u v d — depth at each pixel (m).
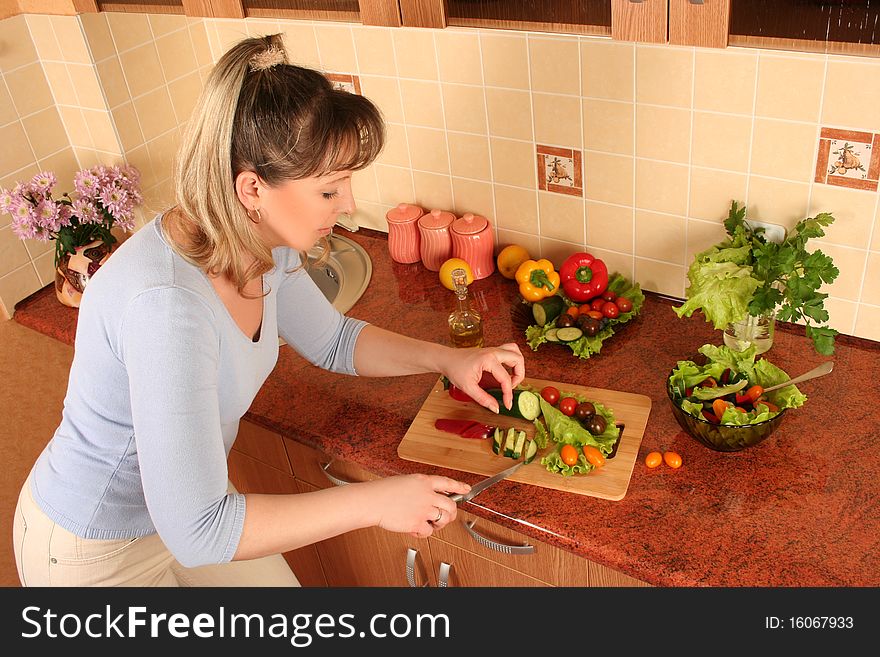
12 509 2.15
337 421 1.60
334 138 1.07
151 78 2.10
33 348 2.13
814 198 1.51
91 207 2.00
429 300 1.91
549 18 1.40
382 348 1.57
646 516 1.31
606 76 1.60
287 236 1.18
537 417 1.49
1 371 2.12
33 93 2.06
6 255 2.09
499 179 1.88
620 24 1.31
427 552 1.61
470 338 1.71
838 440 1.40
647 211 1.71
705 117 1.54
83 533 1.33
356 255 2.10
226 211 1.10
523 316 1.80
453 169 1.94
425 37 1.77
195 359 1.10
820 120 1.42
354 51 1.91
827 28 1.17
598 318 1.72
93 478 1.31
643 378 1.59
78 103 2.07
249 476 1.89
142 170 2.16
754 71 1.44
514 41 1.66
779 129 1.47
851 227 1.50
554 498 1.37
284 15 1.67
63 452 1.32
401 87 1.89
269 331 1.37
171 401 1.08
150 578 1.46
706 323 1.72
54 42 1.99
